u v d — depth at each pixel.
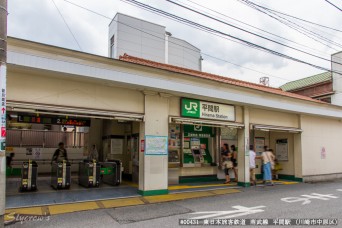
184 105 10.80
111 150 13.97
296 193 10.95
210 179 13.66
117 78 8.65
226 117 12.02
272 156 13.87
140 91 9.87
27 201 8.51
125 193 10.11
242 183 12.49
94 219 6.93
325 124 16.75
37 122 13.42
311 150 15.59
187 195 10.12
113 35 21.33
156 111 10.09
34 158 13.97
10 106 7.48
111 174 11.92
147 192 9.74
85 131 15.70
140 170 9.98
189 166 12.88
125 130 14.36
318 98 22.28
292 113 14.92
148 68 9.29
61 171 10.59
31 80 7.90
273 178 15.71
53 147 14.79
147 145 9.81
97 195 9.66
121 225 6.48
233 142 14.51
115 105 9.30
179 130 12.91
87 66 8.13
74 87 8.55
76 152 15.16
